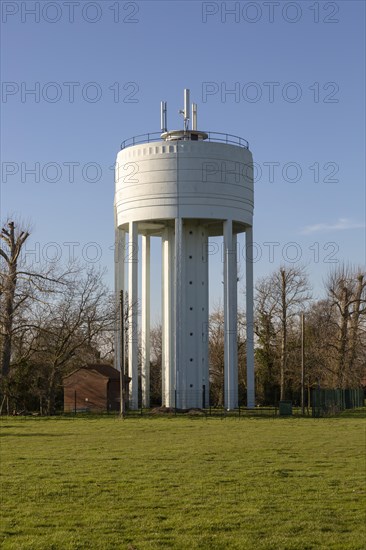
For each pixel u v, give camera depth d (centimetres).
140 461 3198
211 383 10888
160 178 7462
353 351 8756
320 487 2534
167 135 7862
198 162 7462
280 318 9781
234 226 7869
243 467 3016
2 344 6900
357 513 2125
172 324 7781
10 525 1970
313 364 8981
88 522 2003
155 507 2200
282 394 9531
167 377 7738
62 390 8081
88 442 4053
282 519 2045
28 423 5703
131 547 1742
